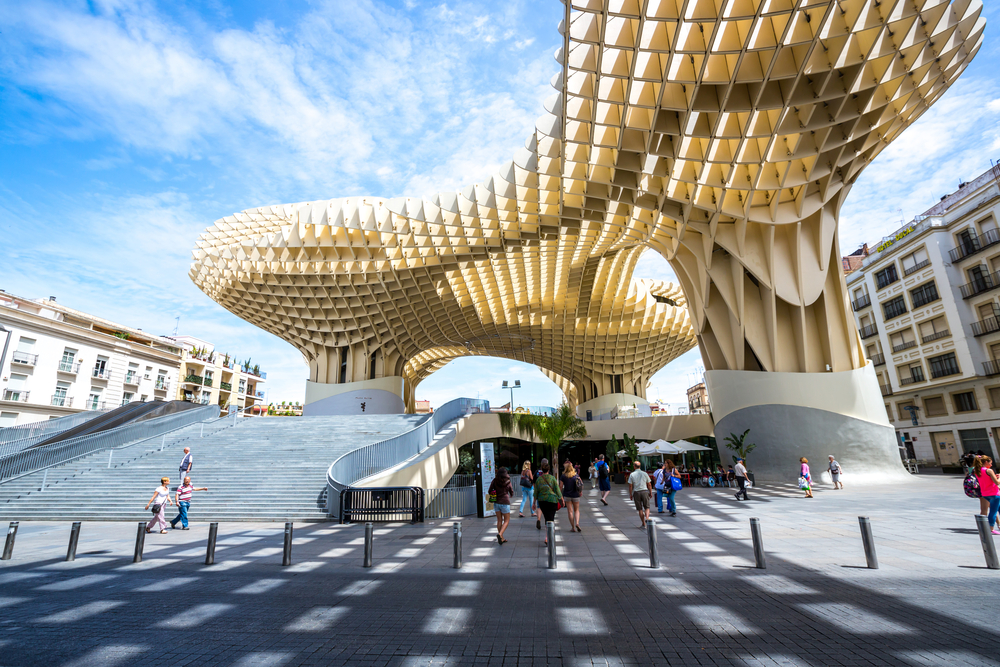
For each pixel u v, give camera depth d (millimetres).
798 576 6207
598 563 7418
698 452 33719
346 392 39562
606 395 48031
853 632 4309
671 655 3971
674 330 44500
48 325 34375
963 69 16172
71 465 17938
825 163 19109
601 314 40719
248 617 5203
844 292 21844
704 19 12547
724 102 15305
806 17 13703
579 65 14242
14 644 4496
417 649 4262
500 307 40594
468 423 23578
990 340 28469
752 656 3893
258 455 18547
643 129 16797
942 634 4172
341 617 5160
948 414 31406
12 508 14406
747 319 23219
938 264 30984
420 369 61688
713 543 8703
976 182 30828
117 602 5789
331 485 13102
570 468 11031
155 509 11094
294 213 28734
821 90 15000
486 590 6090
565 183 21859
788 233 21641
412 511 12336
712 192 20797
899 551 7367
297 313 38250
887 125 18125
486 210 25156
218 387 61000
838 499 14812
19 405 32062
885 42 14328
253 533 10898
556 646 4242
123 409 26594
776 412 21781
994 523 8328
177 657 4180
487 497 14109
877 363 37312
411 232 27266
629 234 26312
